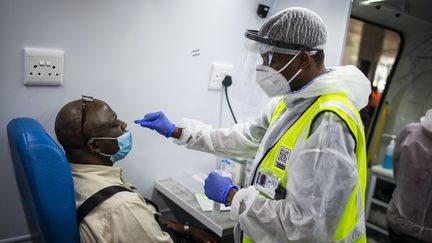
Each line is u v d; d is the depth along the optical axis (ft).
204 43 5.51
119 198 3.33
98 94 4.63
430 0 6.65
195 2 5.24
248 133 4.58
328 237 2.97
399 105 9.14
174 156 5.69
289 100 3.59
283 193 3.25
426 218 6.23
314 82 3.23
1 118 4.00
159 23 4.95
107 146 3.70
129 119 5.00
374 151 9.40
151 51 4.97
